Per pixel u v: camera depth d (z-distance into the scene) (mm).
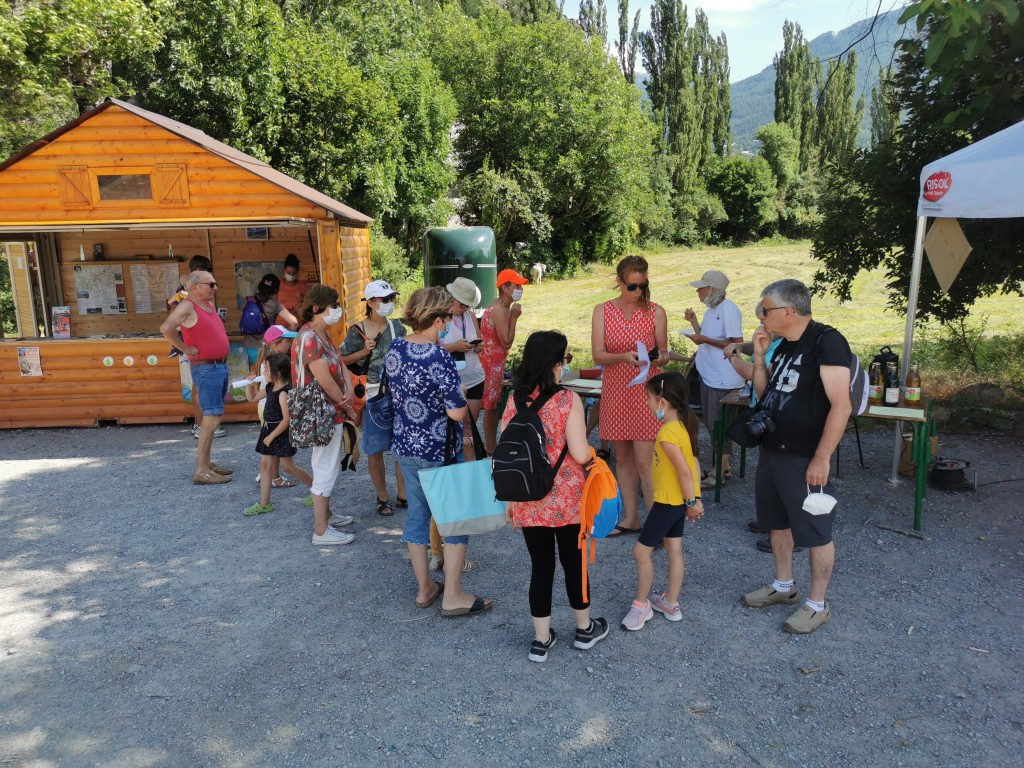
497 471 3494
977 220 8133
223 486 6816
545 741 3211
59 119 16922
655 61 52969
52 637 4191
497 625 4227
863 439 7680
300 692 3607
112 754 3182
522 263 33156
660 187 48719
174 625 4301
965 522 5496
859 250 9781
